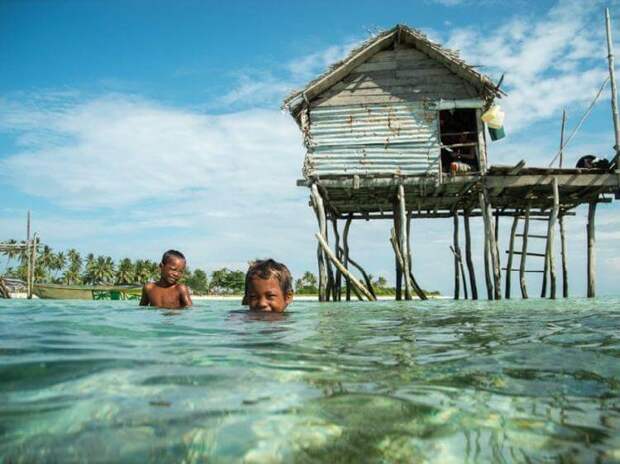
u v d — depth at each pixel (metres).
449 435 1.18
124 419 1.19
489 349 2.51
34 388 1.45
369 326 3.78
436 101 13.26
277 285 4.58
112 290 21.78
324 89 13.65
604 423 1.28
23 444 1.02
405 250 12.49
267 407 1.32
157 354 2.11
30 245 24.28
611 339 2.97
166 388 1.49
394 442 1.12
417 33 12.85
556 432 1.21
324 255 12.95
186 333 2.97
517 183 12.60
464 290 15.27
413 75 13.45
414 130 13.24
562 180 12.48
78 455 0.97
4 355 2.00
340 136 13.42
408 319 4.58
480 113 12.98
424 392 1.55
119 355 2.04
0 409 1.25
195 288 63.22
